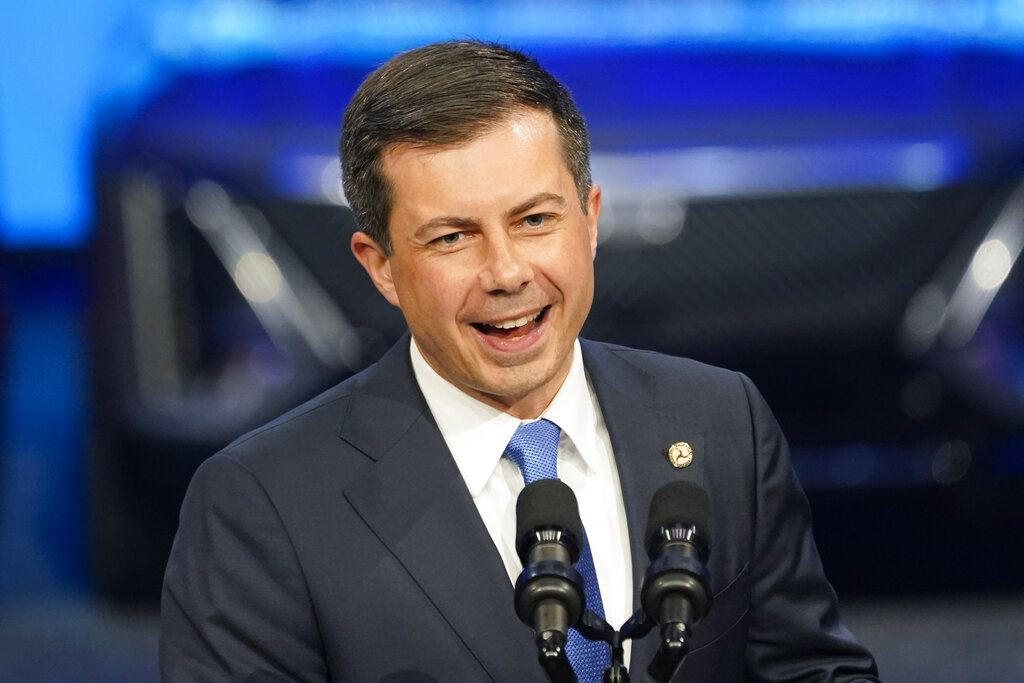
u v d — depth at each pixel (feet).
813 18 52.80
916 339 46.34
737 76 49.90
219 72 49.73
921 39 51.55
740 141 46.62
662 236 45.68
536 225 23.40
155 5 53.72
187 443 45.37
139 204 45.78
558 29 52.16
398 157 23.11
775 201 45.98
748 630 26.91
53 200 104.53
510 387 24.08
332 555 24.81
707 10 53.06
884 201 46.24
